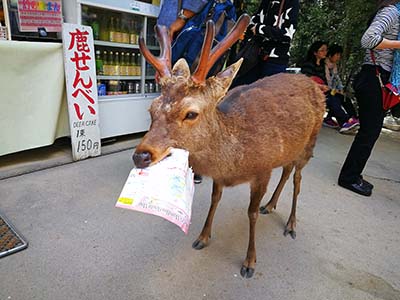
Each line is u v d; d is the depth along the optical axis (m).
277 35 2.88
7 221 2.09
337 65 5.63
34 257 1.82
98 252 1.91
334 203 2.80
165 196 1.21
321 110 2.14
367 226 2.49
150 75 3.84
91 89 2.97
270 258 2.02
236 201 2.67
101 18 3.21
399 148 4.57
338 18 5.46
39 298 1.57
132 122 3.64
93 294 1.62
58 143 3.38
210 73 2.74
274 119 1.74
